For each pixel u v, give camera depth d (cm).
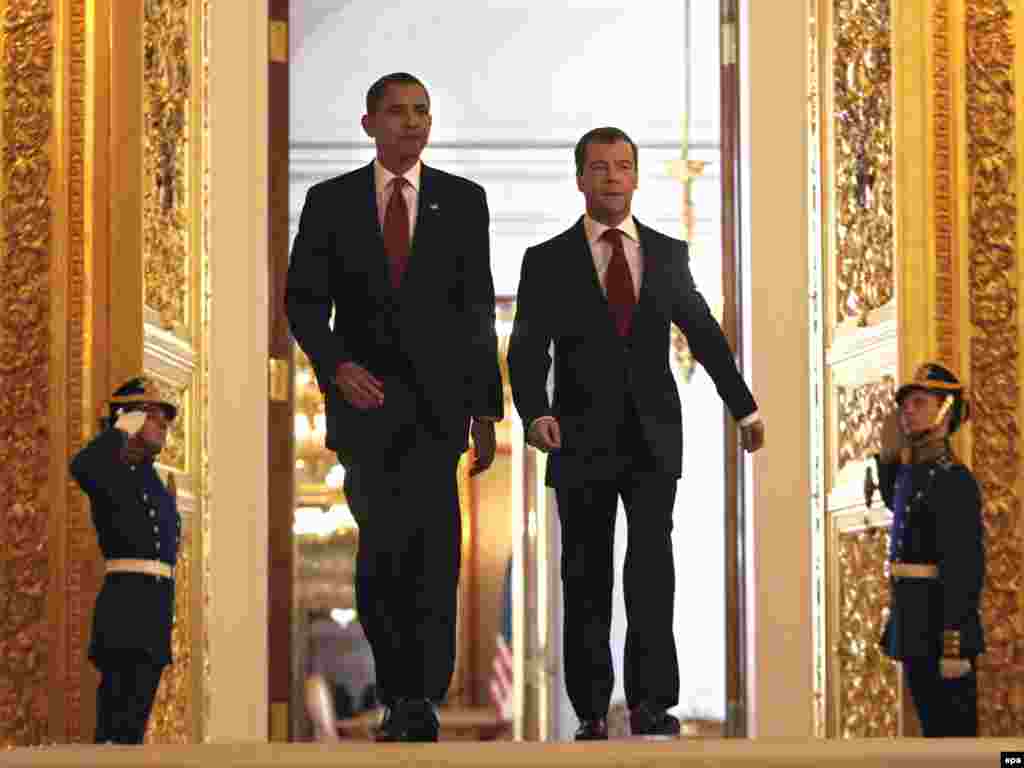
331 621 3356
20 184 1305
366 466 979
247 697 1581
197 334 1554
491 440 1000
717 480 3003
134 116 1309
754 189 1656
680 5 2780
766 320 1645
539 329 1065
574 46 2828
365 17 2758
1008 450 1338
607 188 1068
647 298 1069
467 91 2853
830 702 1524
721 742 400
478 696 3425
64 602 1272
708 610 3002
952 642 1160
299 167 2841
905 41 1352
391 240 991
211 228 1597
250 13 1648
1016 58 1355
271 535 1658
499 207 2919
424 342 981
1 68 1312
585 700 1065
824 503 1555
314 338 975
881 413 1420
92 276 1295
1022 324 1341
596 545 1069
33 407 1290
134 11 1315
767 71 1667
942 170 1348
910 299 1337
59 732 1261
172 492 1282
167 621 1229
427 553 977
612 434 1058
